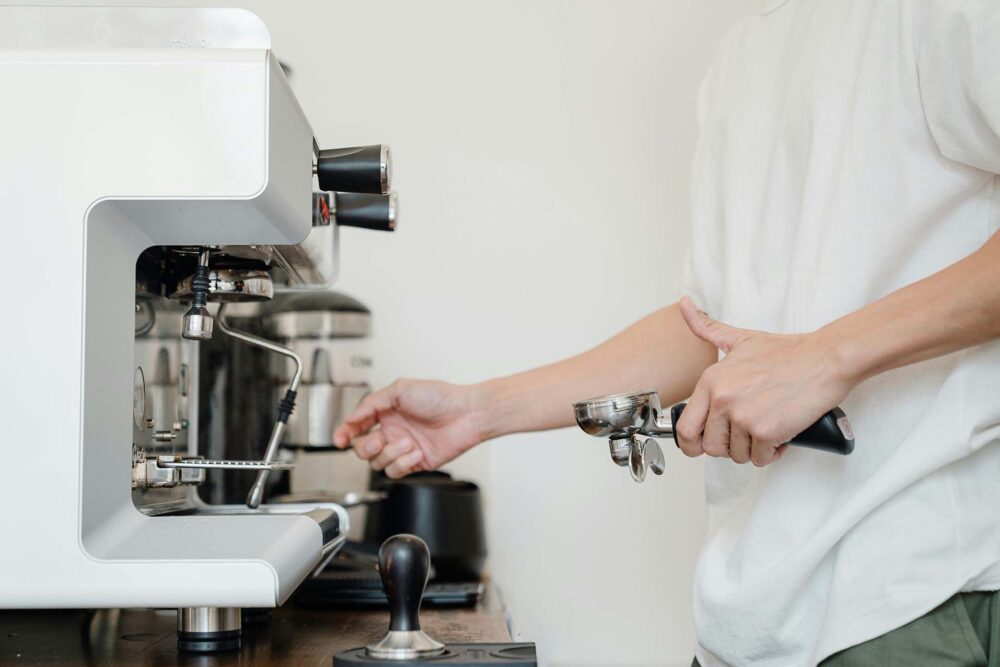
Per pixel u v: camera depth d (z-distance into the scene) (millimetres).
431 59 1830
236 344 1357
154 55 706
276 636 957
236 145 702
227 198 699
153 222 735
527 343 1807
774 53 1011
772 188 946
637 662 1762
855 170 835
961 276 726
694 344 1143
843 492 830
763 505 858
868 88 836
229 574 670
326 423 1499
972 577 771
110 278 719
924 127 810
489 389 1210
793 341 770
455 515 1472
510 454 1774
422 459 1238
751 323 940
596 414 789
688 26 1847
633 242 1826
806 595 833
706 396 775
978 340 729
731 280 972
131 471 760
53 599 666
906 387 810
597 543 1772
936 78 770
